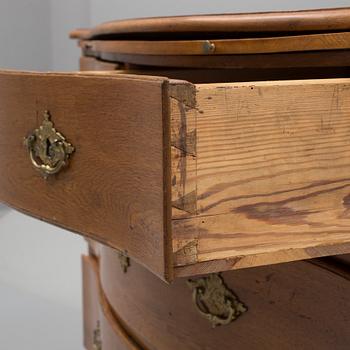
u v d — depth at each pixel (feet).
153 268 3.31
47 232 10.42
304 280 4.11
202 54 4.19
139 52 4.50
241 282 4.38
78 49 11.23
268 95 3.36
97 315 6.75
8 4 10.89
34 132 3.84
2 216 11.08
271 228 3.43
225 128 3.30
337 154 3.51
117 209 3.46
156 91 3.21
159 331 4.98
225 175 3.33
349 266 4.01
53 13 11.17
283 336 4.23
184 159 3.25
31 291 8.70
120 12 10.08
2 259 9.49
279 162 3.42
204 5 8.63
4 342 7.55
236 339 4.46
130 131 3.35
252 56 4.10
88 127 3.55
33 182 3.91
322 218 3.51
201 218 3.30
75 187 3.67
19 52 11.06
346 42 3.80
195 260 3.31
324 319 4.04
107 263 5.90
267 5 7.63
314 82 3.43
